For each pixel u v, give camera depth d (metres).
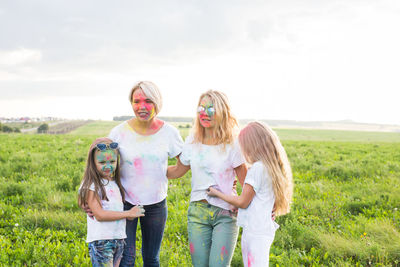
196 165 3.32
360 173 9.09
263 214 3.07
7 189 6.65
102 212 2.99
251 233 3.04
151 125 3.48
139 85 3.35
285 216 5.42
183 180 8.03
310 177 8.84
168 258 4.06
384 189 7.27
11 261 3.84
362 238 4.46
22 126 75.00
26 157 10.12
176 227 4.95
